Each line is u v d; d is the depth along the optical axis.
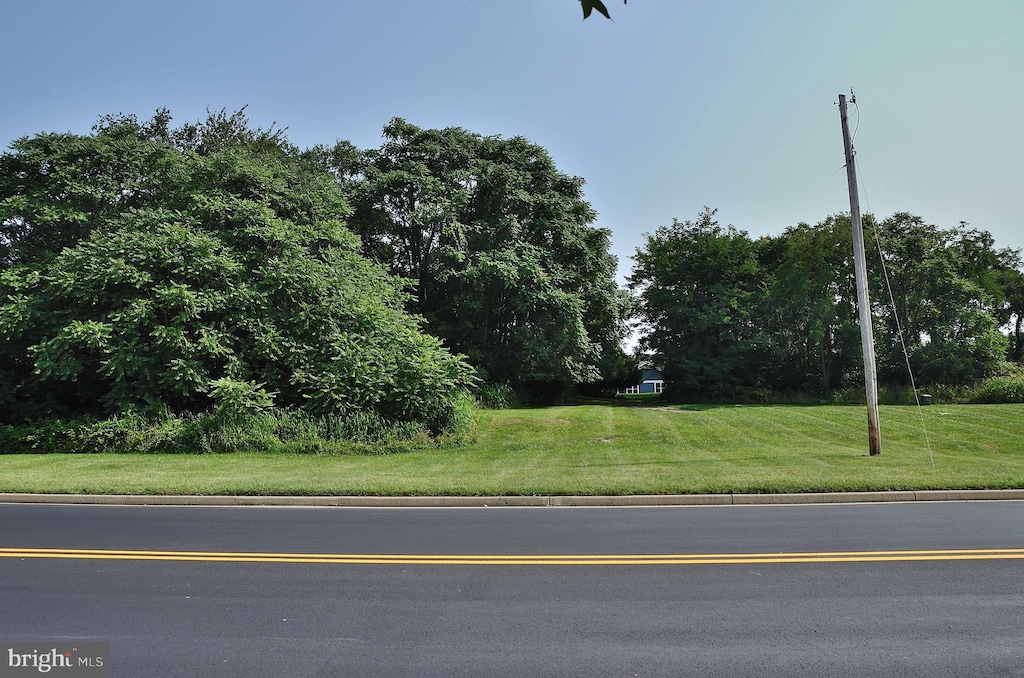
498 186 34.69
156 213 22.08
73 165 23.80
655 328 48.19
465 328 35.12
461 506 10.94
